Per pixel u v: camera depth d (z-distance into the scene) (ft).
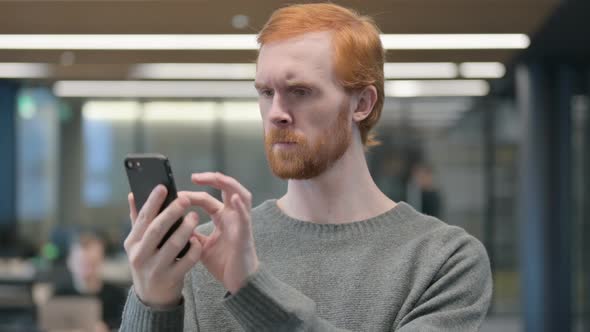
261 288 3.75
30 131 40.50
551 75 25.03
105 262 30.09
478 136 39.11
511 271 38.55
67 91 39.11
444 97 39.09
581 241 24.99
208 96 41.50
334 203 4.74
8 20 19.44
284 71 4.27
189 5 18.11
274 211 4.92
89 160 42.63
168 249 3.67
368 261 4.61
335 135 4.41
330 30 4.40
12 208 36.37
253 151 43.42
